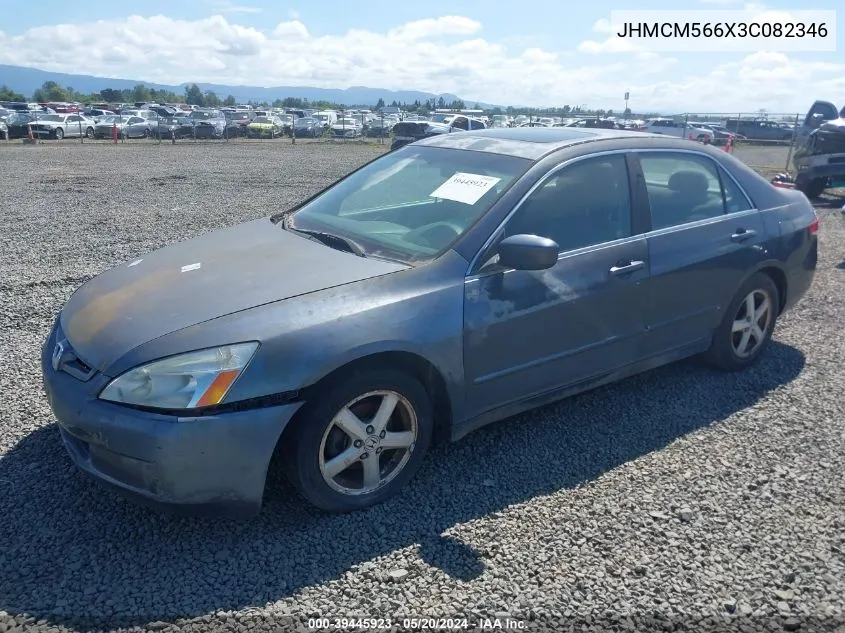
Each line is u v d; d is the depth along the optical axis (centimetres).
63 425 307
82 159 2327
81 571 286
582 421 428
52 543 302
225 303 315
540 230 379
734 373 505
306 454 308
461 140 453
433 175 417
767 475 370
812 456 391
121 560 293
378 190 429
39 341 537
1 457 367
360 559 297
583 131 460
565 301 380
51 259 813
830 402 461
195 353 290
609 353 412
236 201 1318
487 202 374
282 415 295
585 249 394
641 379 491
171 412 282
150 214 1148
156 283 347
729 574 294
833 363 531
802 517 334
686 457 388
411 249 363
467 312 344
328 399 308
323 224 410
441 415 360
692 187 461
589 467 375
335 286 327
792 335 595
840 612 275
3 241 912
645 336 429
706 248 450
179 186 1556
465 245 355
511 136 445
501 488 353
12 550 296
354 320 313
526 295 364
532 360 375
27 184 1559
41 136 3462
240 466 290
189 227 1032
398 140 2867
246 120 4203
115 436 284
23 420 407
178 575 285
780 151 2903
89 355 305
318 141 3800
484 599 275
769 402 459
